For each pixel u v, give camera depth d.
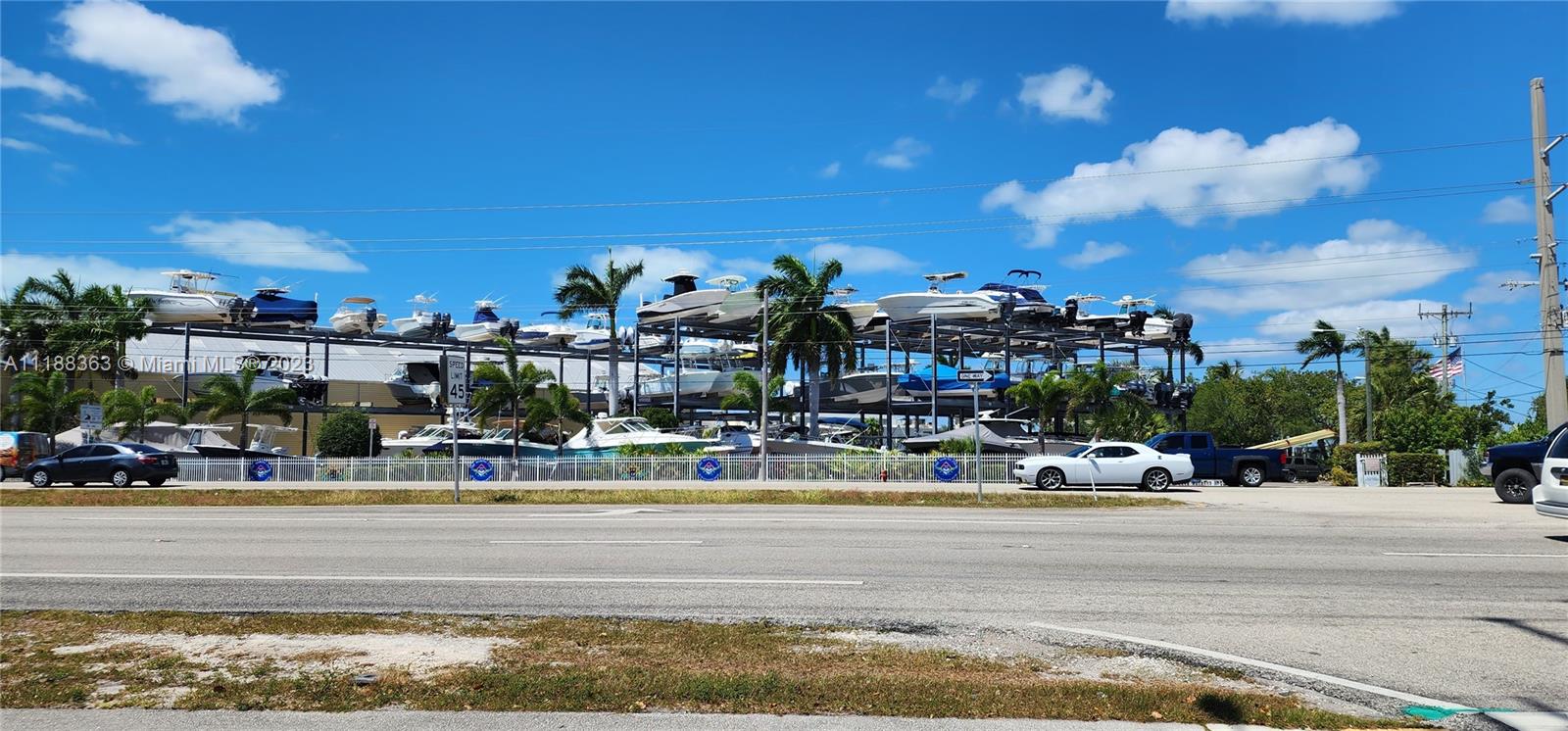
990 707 5.84
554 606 9.45
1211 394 76.56
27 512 21.50
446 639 7.87
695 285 65.44
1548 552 13.29
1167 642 7.89
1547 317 32.59
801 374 56.38
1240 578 11.05
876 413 71.50
